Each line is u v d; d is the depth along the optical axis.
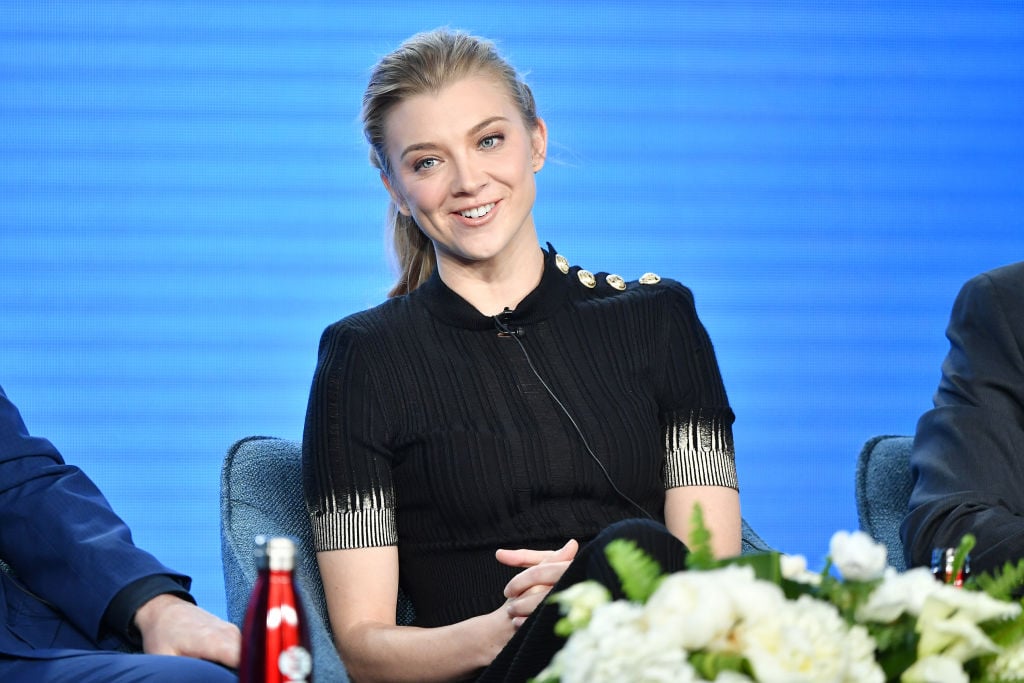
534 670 7.27
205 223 17.48
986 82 18.33
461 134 9.48
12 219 17.25
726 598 5.41
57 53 17.36
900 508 10.38
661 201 17.94
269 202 17.56
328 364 9.68
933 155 18.27
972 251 18.30
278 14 17.58
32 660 7.93
